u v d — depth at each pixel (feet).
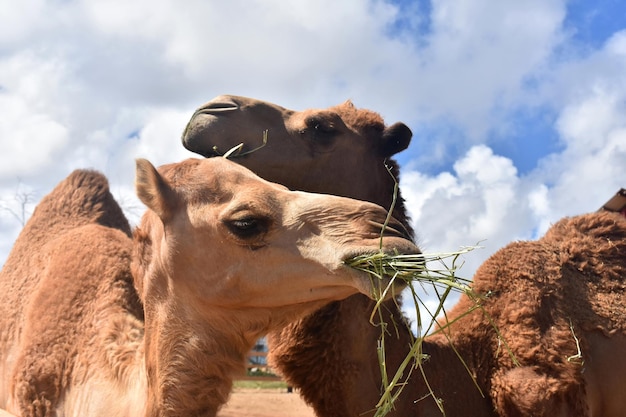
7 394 4.63
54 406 4.15
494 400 4.69
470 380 4.76
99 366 3.97
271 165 4.79
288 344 4.51
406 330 4.66
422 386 4.57
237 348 3.54
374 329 4.49
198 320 3.50
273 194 3.43
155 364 3.52
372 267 3.04
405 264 3.01
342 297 3.32
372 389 4.42
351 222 3.19
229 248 3.41
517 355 4.65
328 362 4.41
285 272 3.30
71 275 4.53
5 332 4.80
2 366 4.74
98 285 4.41
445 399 4.64
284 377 4.66
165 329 3.52
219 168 3.60
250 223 3.35
